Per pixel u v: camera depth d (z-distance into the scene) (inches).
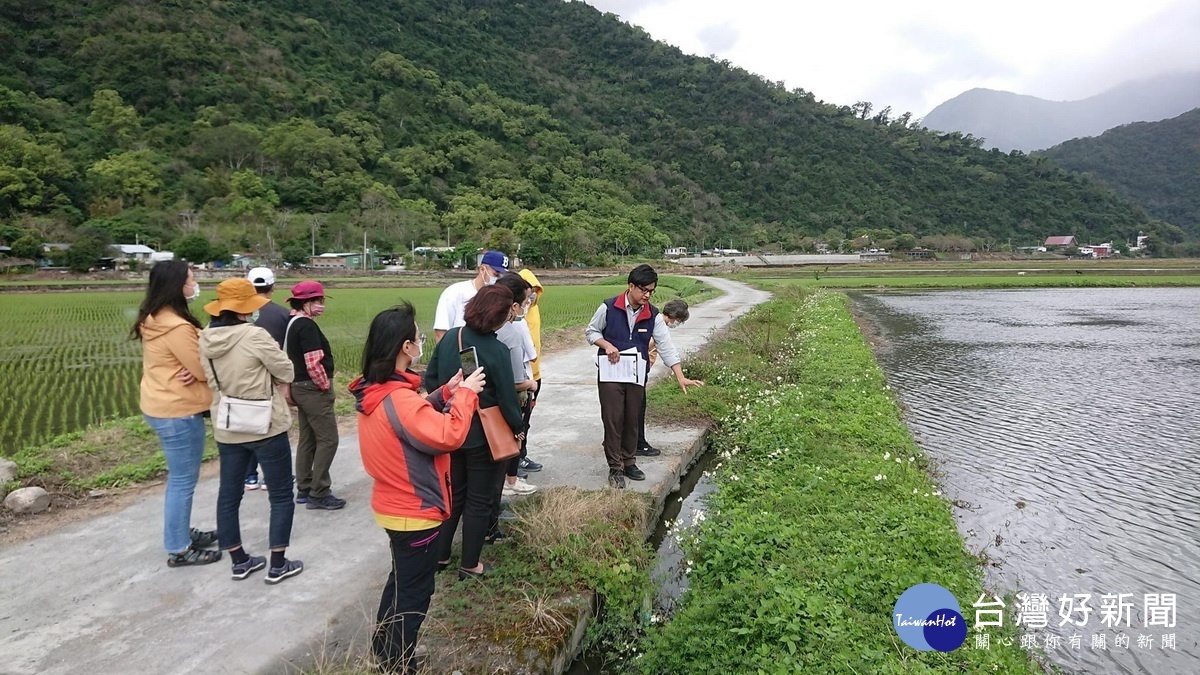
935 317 1070.4
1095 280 1987.0
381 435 113.3
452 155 4554.6
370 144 4141.2
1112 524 235.8
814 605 138.9
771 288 1487.5
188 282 156.9
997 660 132.3
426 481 115.5
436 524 118.3
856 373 422.0
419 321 795.4
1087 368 579.8
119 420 291.3
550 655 127.3
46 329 711.7
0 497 195.9
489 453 146.7
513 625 134.8
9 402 362.3
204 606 141.7
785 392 359.9
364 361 116.2
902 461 259.8
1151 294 1633.9
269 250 2568.9
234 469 148.9
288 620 136.3
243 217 2837.1
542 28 7795.3
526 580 151.1
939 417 395.2
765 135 6397.6
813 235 5064.0
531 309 223.8
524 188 4298.7
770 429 288.2
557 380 408.8
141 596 145.7
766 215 5472.4
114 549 169.6
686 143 6102.4
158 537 177.5
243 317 151.2
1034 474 288.2
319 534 180.2
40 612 138.4
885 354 668.7
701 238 4643.2
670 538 204.4
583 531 171.3
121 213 2657.5
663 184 5388.8
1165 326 931.3
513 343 178.7
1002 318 1055.6
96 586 149.9
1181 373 553.0
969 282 1982.0
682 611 148.3
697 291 1430.9
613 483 216.1
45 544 172.2
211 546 172.1
